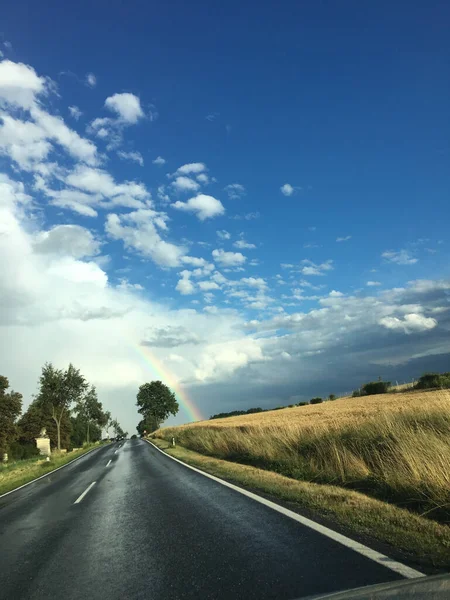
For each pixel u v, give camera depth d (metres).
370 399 51.72
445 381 48.31
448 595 2.72
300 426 16.88
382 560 4.71
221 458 18.80
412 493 7.56
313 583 4.27
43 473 24.19
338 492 8.35
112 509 9.65
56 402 59.47
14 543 7.49
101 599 4.55
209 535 6.49
